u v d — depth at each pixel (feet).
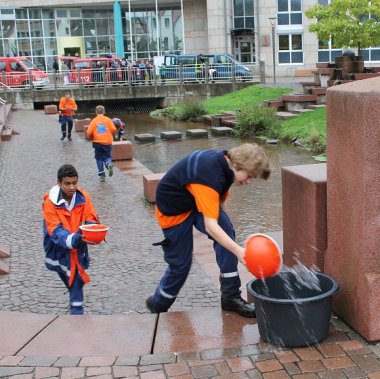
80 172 44.29
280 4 144.77
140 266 22.58
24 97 108.27
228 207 32.58
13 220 30.19
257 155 11.94
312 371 11.19
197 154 12.53
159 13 161.79
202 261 22.89
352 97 11.78
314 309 11.80
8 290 20.51
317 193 13.65
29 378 11.30
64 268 15.92
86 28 164.45
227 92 110.73
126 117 104.01
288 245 15.56
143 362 11.83
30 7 159.22
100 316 14.32
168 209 13.48
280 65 146.92
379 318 11.95
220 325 13.53
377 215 11.77
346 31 82.43
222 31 149.38
